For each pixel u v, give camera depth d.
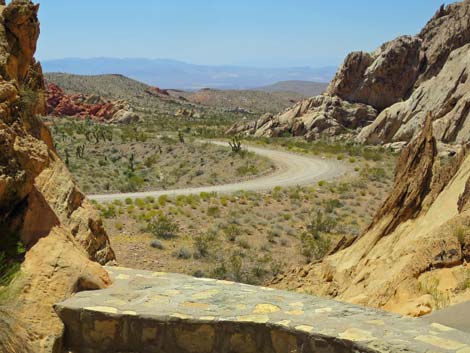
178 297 6.17
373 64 74.75
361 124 72.19
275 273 21.05
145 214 29.20
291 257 23.58
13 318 5.30
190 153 62.59
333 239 26.50
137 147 69.38
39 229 6.48
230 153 58.62
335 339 5.01
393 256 10.90
